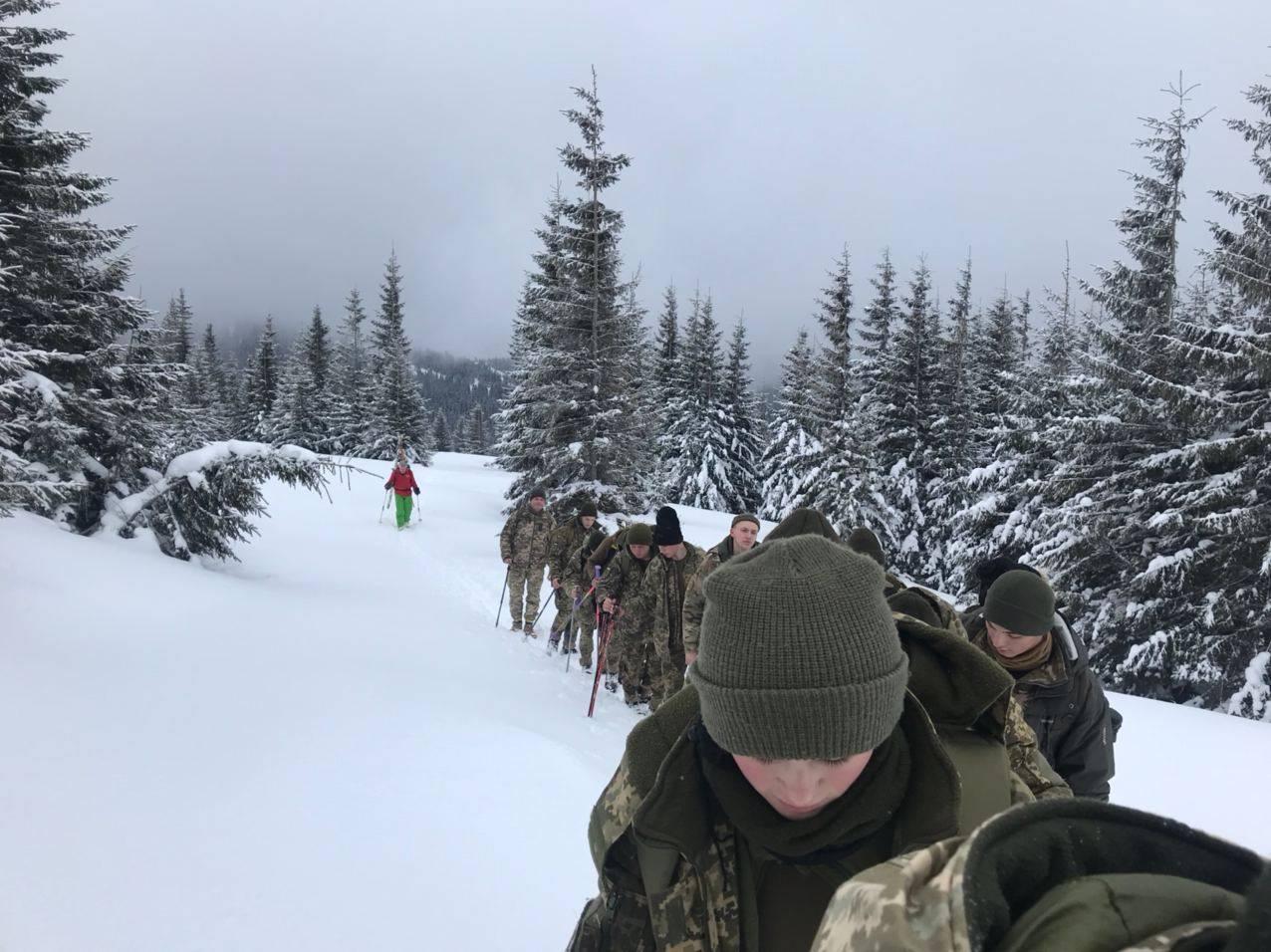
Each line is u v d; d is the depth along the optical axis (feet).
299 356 185.47
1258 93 39.58
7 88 35.40
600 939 4.39
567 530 31.01
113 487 36.88
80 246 38.37
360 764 13.92
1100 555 45.73
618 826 4.33
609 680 26.09
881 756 3.76
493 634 31.12
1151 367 47.32
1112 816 2.48
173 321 211.41
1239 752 20.58
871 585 3.67
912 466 86.69
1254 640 38.86
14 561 24.99
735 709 3.46
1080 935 1.88
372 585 39.45
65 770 11.92
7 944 7.84
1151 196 51.39
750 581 3.61
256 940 8.57
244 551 43.78
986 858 2.23
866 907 2.28
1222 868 2.34
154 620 22.93
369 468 108.99
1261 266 39.78
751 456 124.26
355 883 9.96
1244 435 39.34
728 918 3.85
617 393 70.08
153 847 10.12
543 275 71.31
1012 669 9.88
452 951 8.93
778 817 3.70
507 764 14.83
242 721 15.37
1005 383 88.22
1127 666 40.47
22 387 32.42
